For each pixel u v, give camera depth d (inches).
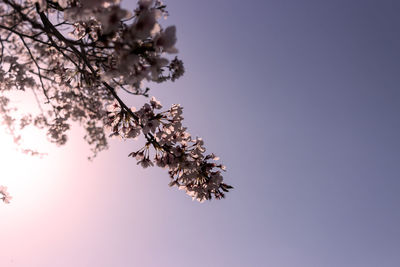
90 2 85.9
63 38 113.3
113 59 115.2
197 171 150.9
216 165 154.6
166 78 120.7
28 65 201.3
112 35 94.5
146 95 124.6
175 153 147.7
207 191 151.7
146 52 96.3
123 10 86.0
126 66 94.2
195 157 150.8
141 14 89.0
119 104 154.6
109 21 87.0
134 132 151.0
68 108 209.5
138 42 93.7
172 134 147.6
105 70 123.3
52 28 121.7
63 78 173.0
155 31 89.7
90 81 147.4
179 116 148.9
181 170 154.8
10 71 153.1
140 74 98.7
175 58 121.4
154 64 98.0
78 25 131.6
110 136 153.1
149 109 147.2
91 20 117.2
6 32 148.3
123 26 94.0
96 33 119.9
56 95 196.5
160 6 118.7
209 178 152.0
